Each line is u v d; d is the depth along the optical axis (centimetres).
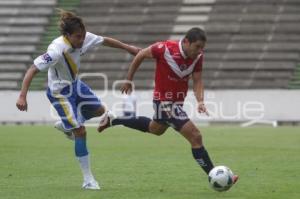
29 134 7588
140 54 3148
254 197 2941
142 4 12619
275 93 9950
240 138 6919
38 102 10612
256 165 4322
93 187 3212
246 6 12156
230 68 11375
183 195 3003
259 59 11406
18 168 4169
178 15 12306
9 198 2933
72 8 12781
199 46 3025
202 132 7969
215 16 12144
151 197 2939
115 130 8581
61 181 3534
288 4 12019
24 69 12056
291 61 11319
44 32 12500
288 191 3131
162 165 4309
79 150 3203
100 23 12525
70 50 3139
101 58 11825
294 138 6900
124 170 4038
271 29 11762
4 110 10725
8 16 12725
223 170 3033
